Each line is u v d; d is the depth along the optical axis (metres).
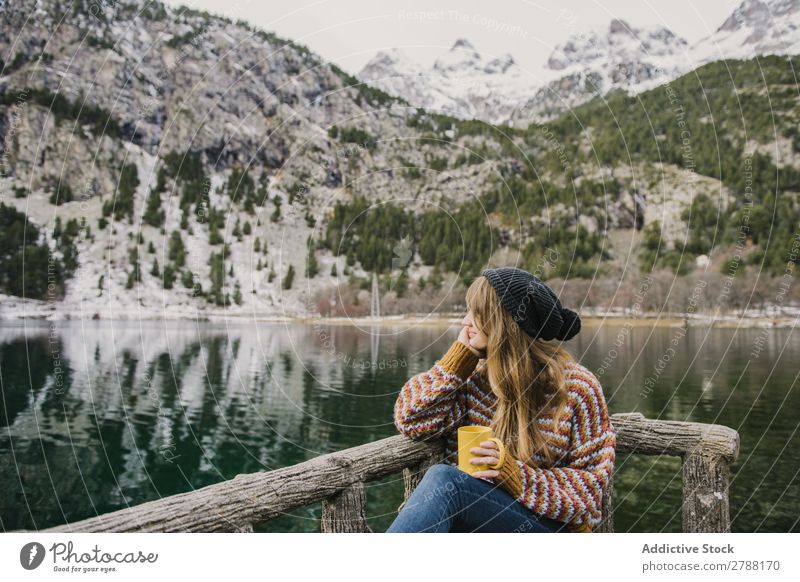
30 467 10.47
